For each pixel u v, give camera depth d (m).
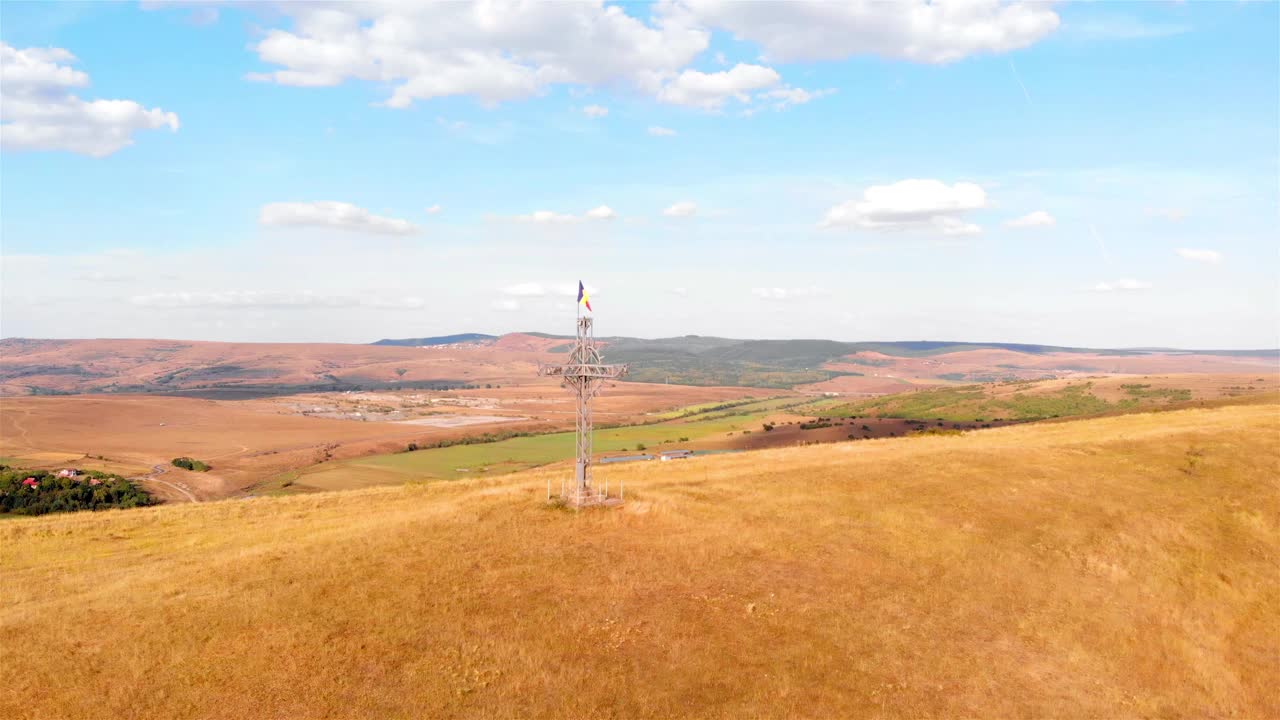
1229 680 23.27
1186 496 37.69
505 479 55.44
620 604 24.45
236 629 21.52
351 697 18.52
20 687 18.17
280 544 30.53
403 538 30.23
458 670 19.97
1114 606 26.97
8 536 34.34
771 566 28.50
